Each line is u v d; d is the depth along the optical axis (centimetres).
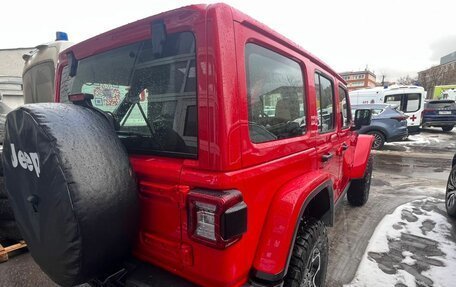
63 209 127
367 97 1448
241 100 138
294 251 181
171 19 140
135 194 149
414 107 1362
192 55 139
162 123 153
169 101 150
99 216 132
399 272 281
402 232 369
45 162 130
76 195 125
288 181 186
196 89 134
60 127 134
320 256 206
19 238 322
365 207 464
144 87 162
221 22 128
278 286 155
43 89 521
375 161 891
